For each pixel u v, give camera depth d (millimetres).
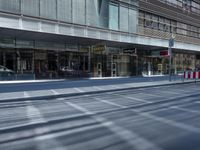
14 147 4598
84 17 23094
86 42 25891
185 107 8844
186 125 6227
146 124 6316
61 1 21406
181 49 36062
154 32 32562
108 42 26328
